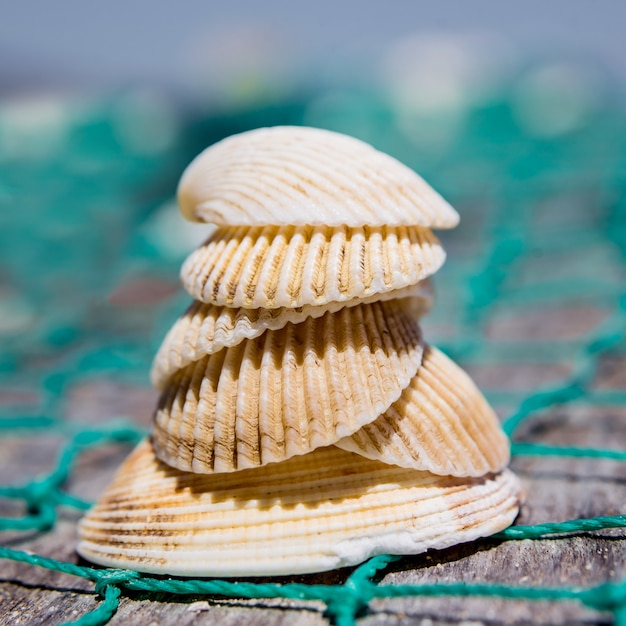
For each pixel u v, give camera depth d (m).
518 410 0.16
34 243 0.36
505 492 0.13
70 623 0.12
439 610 0.12
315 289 0.12
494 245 0.27
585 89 0.58
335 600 0.12
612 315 0.22
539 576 0.12
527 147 0.49
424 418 0.13
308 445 0.12
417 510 0.12
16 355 0.25
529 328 0.22
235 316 0.13
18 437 0.19
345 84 0.62
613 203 0.31
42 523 0.15
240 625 0.12
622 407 0.17
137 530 0.13
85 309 0.30
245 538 0.12
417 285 0.13
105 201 0.42
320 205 0.12
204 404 0.13
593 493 0.14
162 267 0.34
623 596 0.11
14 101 0.53
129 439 0.17
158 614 0.12
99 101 0.56
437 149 0.53
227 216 0.13
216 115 0.56
